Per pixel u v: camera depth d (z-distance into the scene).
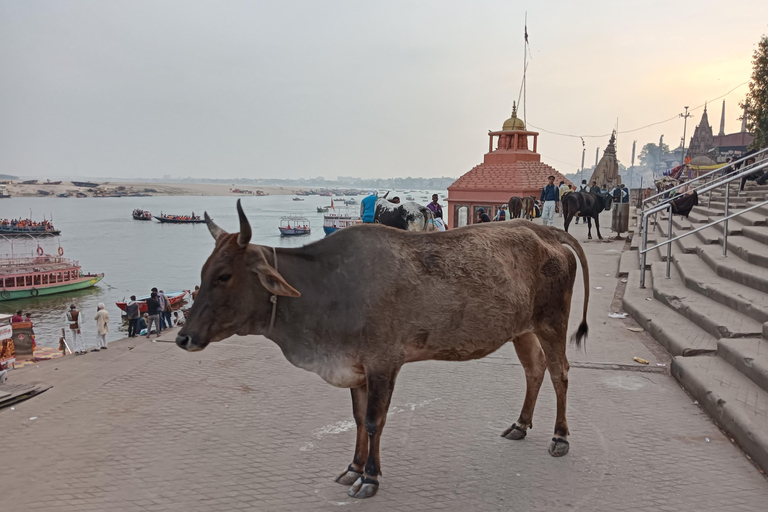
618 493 4.31
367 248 4.40
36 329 35.22
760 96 35.00
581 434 5.32
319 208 156.12
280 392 6.42
